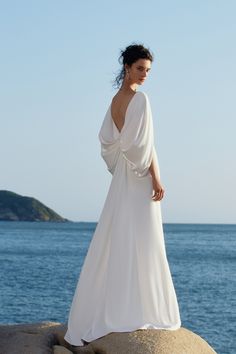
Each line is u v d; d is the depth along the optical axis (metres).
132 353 6.11
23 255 65.00
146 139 6.36
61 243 95.38
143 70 6.49
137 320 6.41
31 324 7.25
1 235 126.75
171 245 98.69
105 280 6.56
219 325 24.06
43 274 43.84
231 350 19.81
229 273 48.19
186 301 31.00
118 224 6.53
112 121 6.64
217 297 32.72
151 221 6.54
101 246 6.61
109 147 6.64
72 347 6.62
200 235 161.00
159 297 6.51
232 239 132.38
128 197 6.56
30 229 174.75
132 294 6.46
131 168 6.54
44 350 6.52
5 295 31.47
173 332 6.42
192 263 58.09
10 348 6.57
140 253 6.51
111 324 6.41
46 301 29.38
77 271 46.47
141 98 6.36
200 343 6.44
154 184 6.55
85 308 6.59
